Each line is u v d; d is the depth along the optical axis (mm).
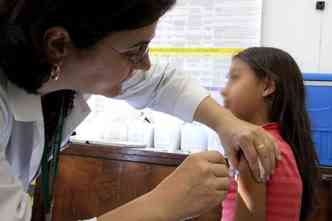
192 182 540
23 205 500
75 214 1504
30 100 597
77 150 1524
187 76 897
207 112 834
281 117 1148
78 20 469
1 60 517
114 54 528
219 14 1835
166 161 1433
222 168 568
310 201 1169
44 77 528
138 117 1794
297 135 1150
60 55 504
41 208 768
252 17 1805
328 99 1488
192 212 537
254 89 1155
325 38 1791
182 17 1873
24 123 642
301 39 1815
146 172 1452
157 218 512
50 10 460
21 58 504
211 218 1188
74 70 536
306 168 1147
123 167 1481
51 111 721
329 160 1479
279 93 1154
